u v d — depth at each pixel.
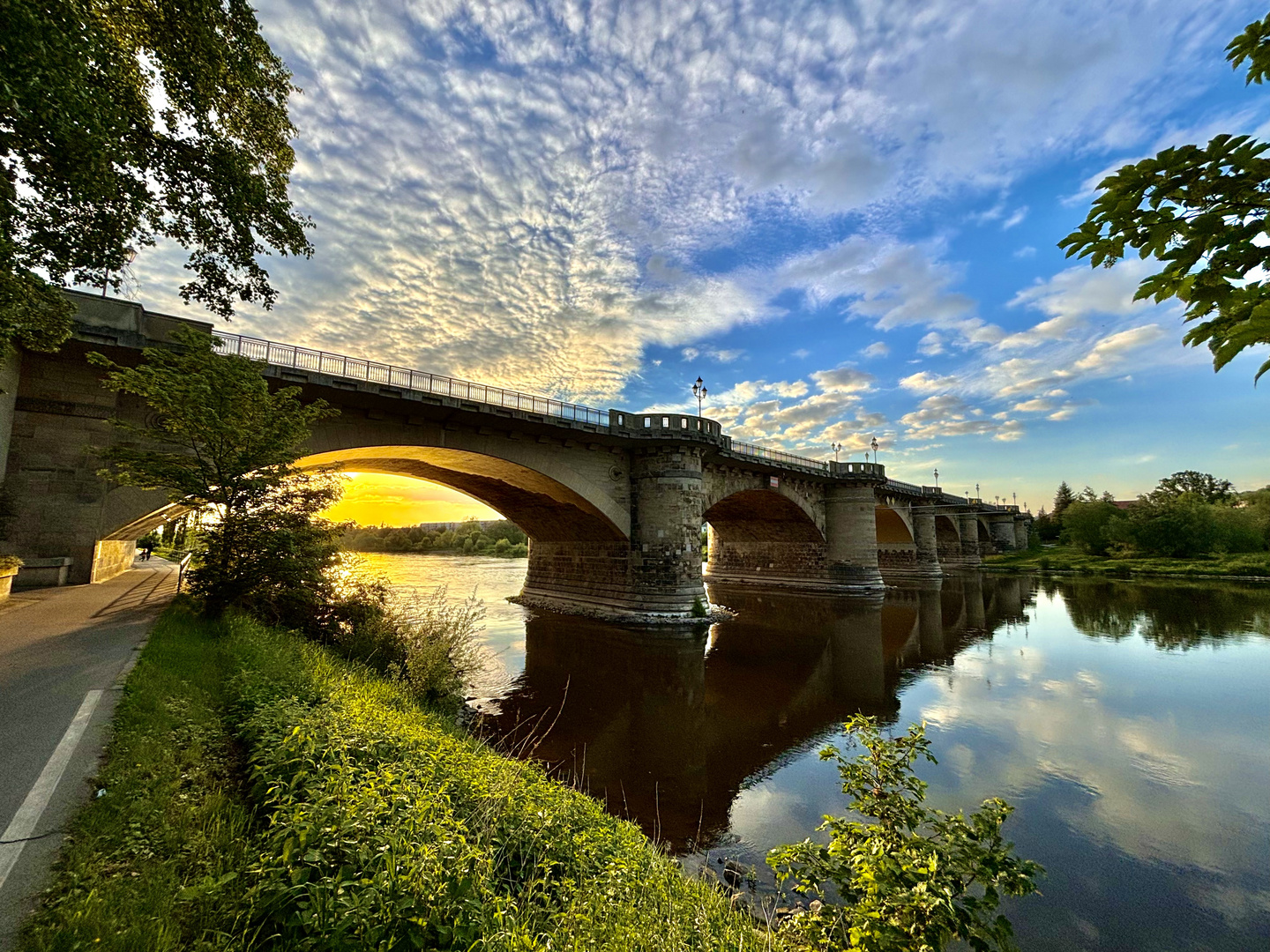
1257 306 2.22
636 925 4.45
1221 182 2.42
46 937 3.04
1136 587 49.03
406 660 13.38
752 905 7.03
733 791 10.80
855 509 48.03
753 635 27.08
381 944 3.20
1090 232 2.85
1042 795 10.68
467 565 80.88
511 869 5.18
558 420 26.84
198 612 12.25
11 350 7.86
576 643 24.61
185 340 11.68
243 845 4.43
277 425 11.80
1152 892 7.79
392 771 5.87
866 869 4.35
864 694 17.69
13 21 6.09
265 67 12.64
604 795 10.49
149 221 11.92
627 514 31.73
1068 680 19.42
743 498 42.47
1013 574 66.56
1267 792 10.86
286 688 8.16
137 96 10.40
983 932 4.02
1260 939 6.89
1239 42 2.47
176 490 11.49
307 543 12.52
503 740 11.36
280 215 13.07
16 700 6.54
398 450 24.36
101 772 4.89
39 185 8.94
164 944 3.20
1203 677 19.56
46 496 15.23
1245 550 64.88
